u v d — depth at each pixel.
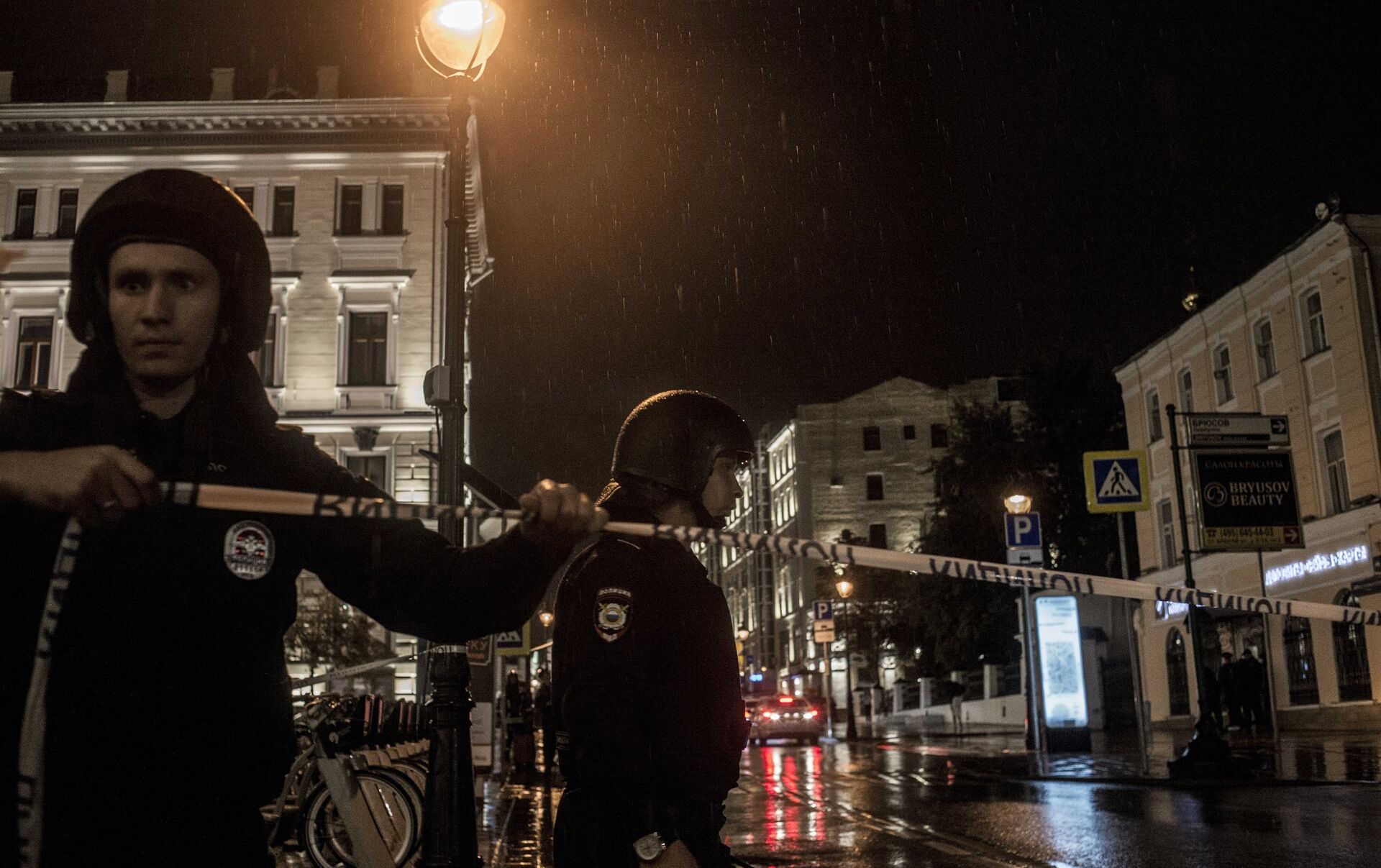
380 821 8.34
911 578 50.31
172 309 1.78
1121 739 31.80
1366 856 8.81
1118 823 11.63
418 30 9.59
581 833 2.50
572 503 1.79
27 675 1.60
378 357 40.09
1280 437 20.91
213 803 1.67
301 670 33.91
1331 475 31.11
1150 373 40.50
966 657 49.72
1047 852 9.81
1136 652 18.83
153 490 1.50
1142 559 41.09
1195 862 8.87
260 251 1.93
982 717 47.22
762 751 35.50
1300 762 18.58
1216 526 20.62
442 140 40.88
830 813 14.09
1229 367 35.69
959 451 49.91
